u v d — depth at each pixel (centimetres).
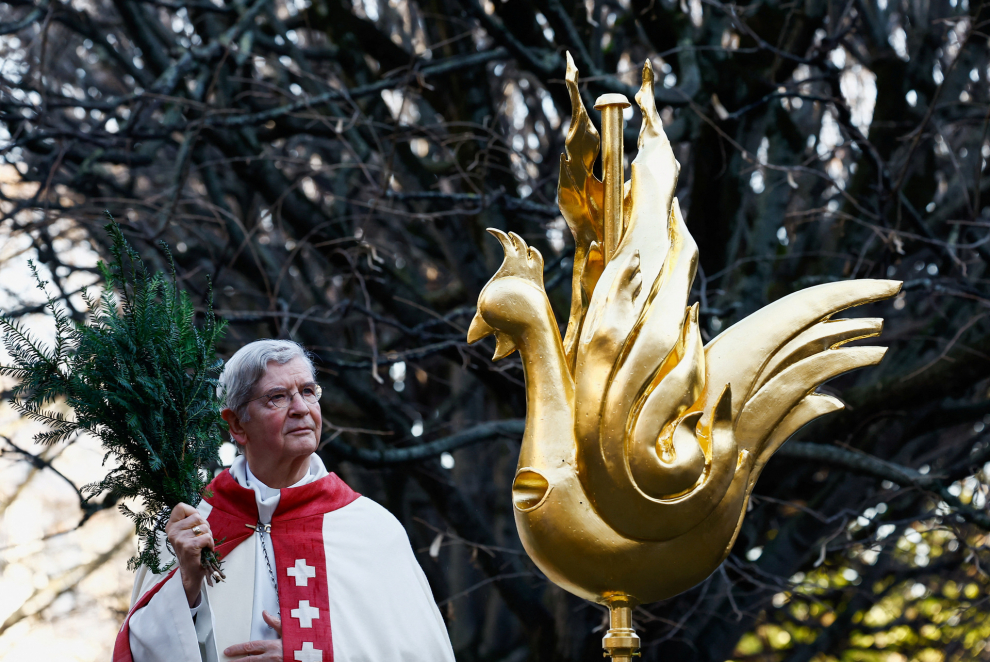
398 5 884
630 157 704
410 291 768
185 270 760
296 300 770
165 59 735
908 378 688
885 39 751
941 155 854
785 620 1030
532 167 866
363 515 325
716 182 665
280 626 296
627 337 194
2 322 258
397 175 759
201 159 768
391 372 859
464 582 905
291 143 886
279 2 924
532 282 205
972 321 644
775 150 755
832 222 816
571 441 193
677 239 210
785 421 205
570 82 218
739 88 662
